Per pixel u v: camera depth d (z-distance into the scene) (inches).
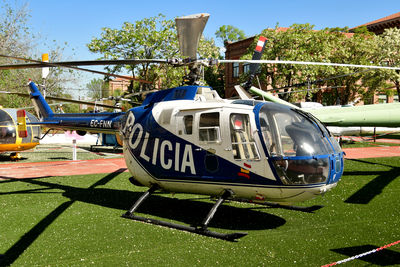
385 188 330.6
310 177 194.5
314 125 211.6
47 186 366.9
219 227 221.8
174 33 1106.1
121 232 212.2
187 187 236.5
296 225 224.4
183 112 235.1
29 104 1210.6
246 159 205.8
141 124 260.8
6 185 372.8
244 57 1215.6
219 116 216.4
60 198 309.3
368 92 1389.0
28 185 372.2
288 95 1167.0
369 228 215.0
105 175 438.6
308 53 1152.2
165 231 213.3
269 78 1256.8
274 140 199.0
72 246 189.5
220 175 215.8
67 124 437.4
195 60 247.6
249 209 268.4
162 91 266.5
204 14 215.2
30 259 172.7
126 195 322.7
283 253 175.5
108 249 184.4
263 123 203.5
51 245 191.5
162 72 1095.6
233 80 1699.1
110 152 772.0
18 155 616.7
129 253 178.1
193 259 169.2
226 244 189.3
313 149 197.3
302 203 283.4
